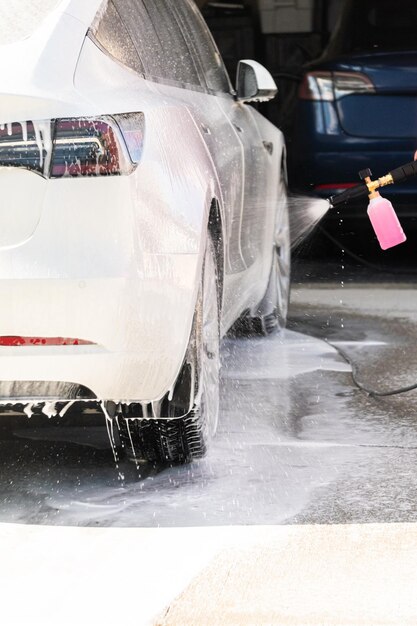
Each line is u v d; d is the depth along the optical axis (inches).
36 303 307.3
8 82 311.1
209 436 376.5
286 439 402.6
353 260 850.8
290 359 524.4
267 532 318.7
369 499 342.3
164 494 349.1
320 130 767.1
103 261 308.7
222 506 338.3
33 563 300.7
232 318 451.2
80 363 311.1
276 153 546.6
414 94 755.4
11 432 416.2
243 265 448.1
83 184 309.6
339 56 776.3
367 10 828.6
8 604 277.3
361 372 498.9
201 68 449.1
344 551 304.5
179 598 278.4
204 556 303.3
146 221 316.8
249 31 1369.3
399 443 397.7
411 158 757.3
